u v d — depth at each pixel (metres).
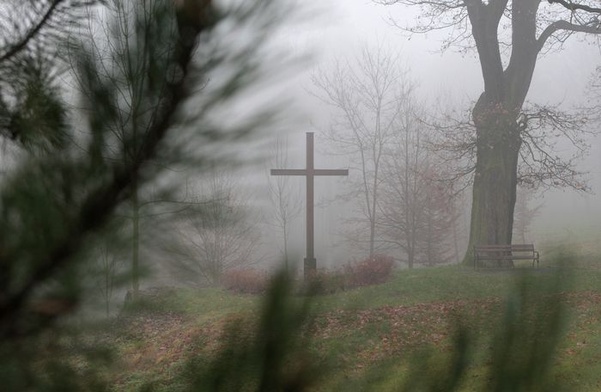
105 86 1.44
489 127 19.81
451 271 18.02
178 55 1.43
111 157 1.43
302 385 1.14
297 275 1.21
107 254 1.38
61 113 1.44
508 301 1.14
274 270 1.20
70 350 1.38
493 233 20.08
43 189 1.37
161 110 1.44
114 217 1.41
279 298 1.17
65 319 1.37
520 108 20.28
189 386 1.20
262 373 1.15
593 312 7.64
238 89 1.44
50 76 1.51
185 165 1.46
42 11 1.60
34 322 1.36
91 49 1.46
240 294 10.77
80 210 1.39
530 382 1.08
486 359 1.13
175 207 1.45
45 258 1.35
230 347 1.18
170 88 1.44
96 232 1.38
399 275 17.00
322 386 1.16
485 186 20.23
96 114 1.43
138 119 1.44
